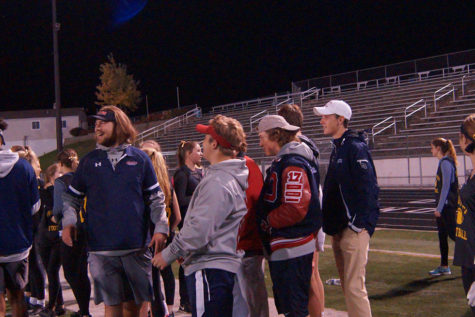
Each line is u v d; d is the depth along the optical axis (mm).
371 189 3934
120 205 3547
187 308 5254
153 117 45344
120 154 3645
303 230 3482
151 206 3717
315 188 3598
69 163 5047
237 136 3244
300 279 3477
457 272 6551
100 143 3707
